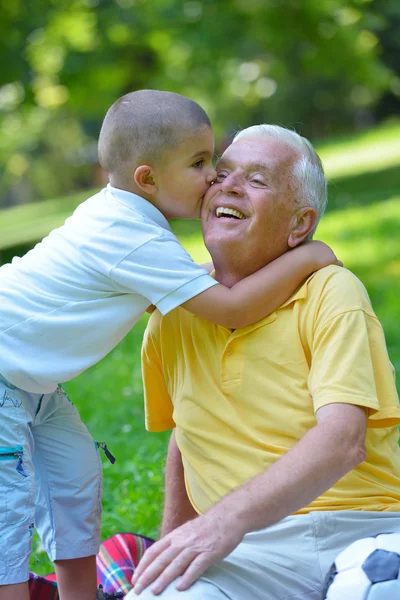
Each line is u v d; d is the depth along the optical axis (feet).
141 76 82.79
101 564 14.43
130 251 11.97
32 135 156.46
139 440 22.13
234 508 9.71
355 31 80.02
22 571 12.26
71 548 13.56
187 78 83.25
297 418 11.18
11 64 62.23
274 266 11.69
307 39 77.20
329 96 144.36
